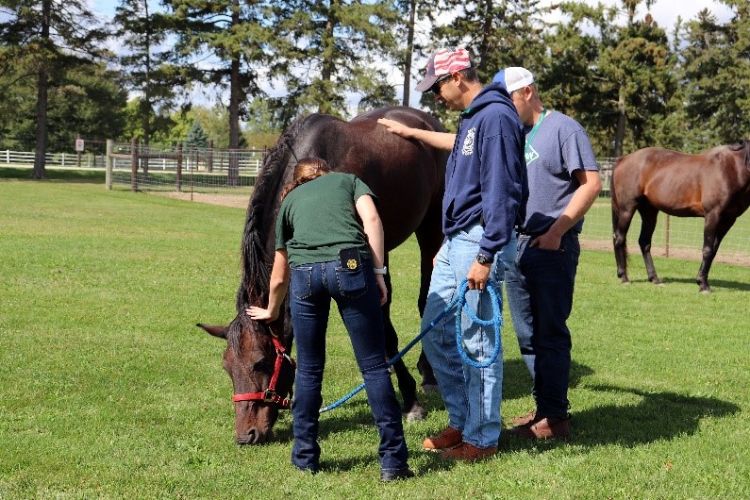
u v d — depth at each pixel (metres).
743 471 4.09
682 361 6.71
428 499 3.66
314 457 4.00
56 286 9.09
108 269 10.51
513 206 3.86
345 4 42.34
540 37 44.12
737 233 20.39
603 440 4.61
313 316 3.89
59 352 6.21
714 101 45.75
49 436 4.37
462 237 4.04
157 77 43.25
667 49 41.94
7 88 44.84
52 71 41.25
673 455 4.32
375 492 3.73
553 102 41.75
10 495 3.58
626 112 41.12
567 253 4.57
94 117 55.75
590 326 8.20
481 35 44.91
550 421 4.66
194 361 6.12
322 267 3.78
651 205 11.60
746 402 5.50
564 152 4.50
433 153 5.89
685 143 46.56
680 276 12.58
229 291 9.27
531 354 4.86
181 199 26.73
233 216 20.38
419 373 6.38
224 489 3.72
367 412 5.09
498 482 3.87
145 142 46.53
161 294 8.90
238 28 40.53
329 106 41.12
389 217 5.45
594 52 41.59
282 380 4.24
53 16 41.94
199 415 4.85
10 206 20.41
